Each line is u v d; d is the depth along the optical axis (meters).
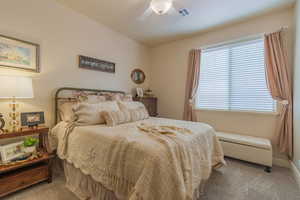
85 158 1.54
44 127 1.89
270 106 2.51
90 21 2.69
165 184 1.05
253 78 2.69
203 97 3.30
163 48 3.92
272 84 2.38
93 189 1.48
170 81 3.79
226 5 2.21
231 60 2.94
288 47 2.30
